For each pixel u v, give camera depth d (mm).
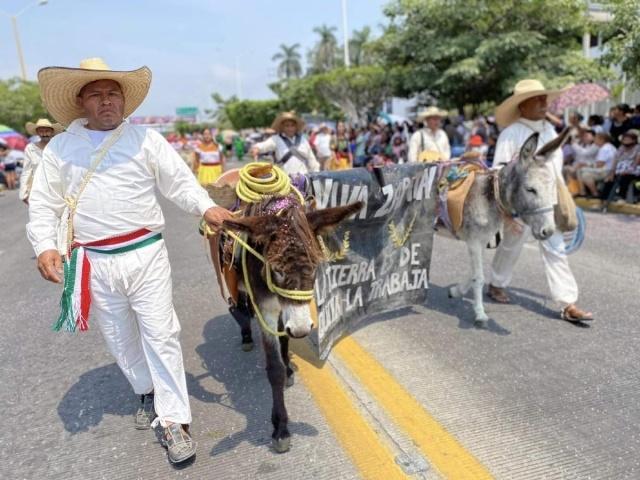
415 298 4707
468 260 6801
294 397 3609
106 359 4441
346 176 3914
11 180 20906
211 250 3789
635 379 3648
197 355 4387
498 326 4676
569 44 16703
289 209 2725
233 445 3129
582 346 4203
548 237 4184
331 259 3840
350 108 33531
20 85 36531
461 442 3020
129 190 2873
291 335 2549
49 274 2740
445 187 4781
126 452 3139
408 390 3613
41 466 3043
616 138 11180
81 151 2826
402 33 17797
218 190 3793
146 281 2951
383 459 2900
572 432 3082
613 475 2717
